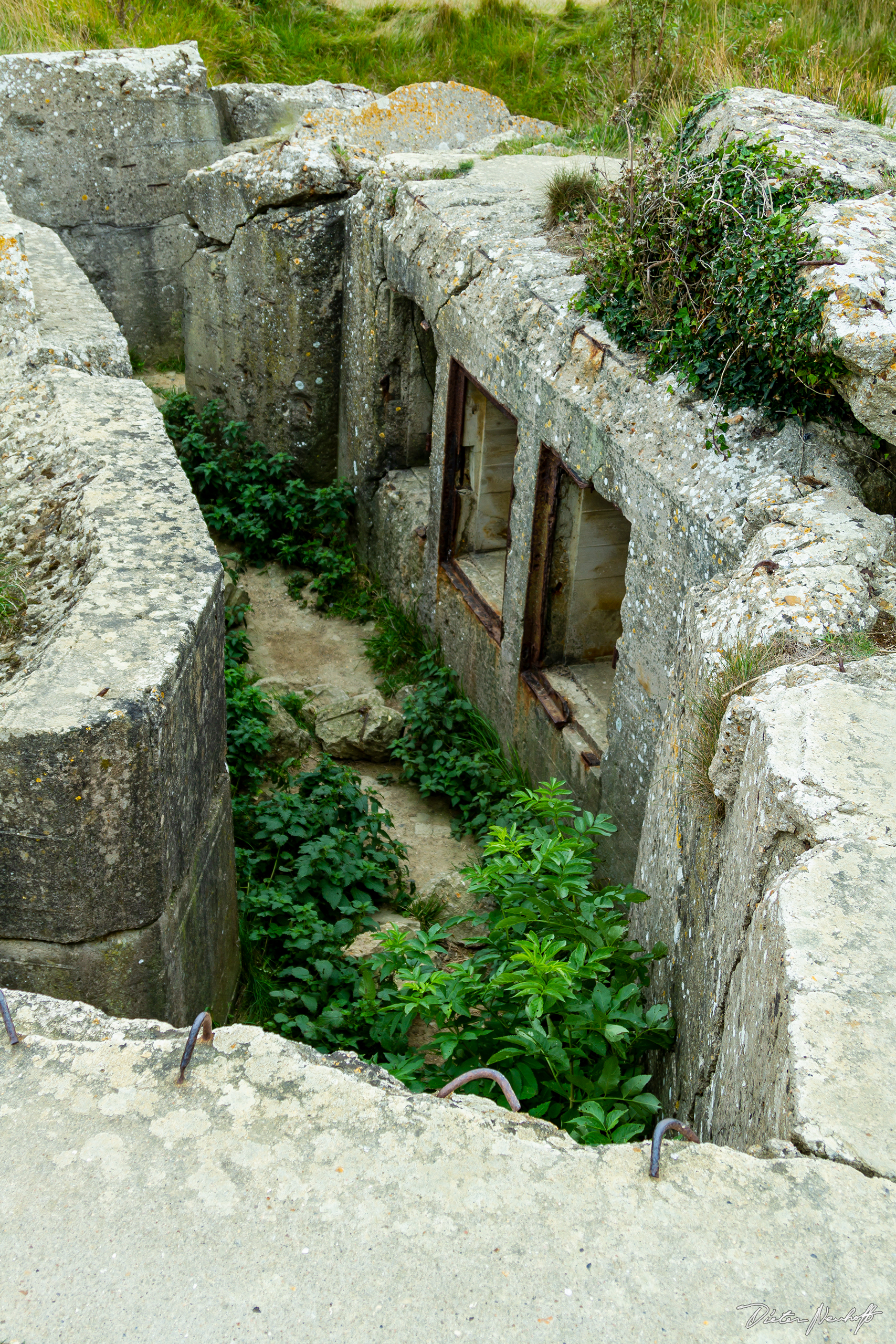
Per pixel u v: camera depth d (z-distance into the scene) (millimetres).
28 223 7367
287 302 7973
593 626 5855
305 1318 1588
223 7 12148
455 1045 3260
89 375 5004
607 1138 2568
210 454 8633
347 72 12039
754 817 2596
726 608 3318
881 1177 1754
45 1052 1997
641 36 8234
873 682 2791
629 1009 3213
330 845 5199
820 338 3498
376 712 6590
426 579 7242
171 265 10195
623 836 4852
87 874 3021
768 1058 2080
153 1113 1886
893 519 3514
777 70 7230
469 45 12281
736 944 2619
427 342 7527
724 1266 1654
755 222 3959
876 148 4734
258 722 6141
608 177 5668
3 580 3900
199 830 3646
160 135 9609
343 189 7609
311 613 8031
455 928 5070
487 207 6484
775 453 3891
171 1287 1625
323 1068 1983
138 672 3068
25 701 2910
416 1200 1753
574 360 4949
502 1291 1623
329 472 8633
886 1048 1894
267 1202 1746
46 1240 1684
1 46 10141
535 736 5809
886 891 2180
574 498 5465
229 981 4250
